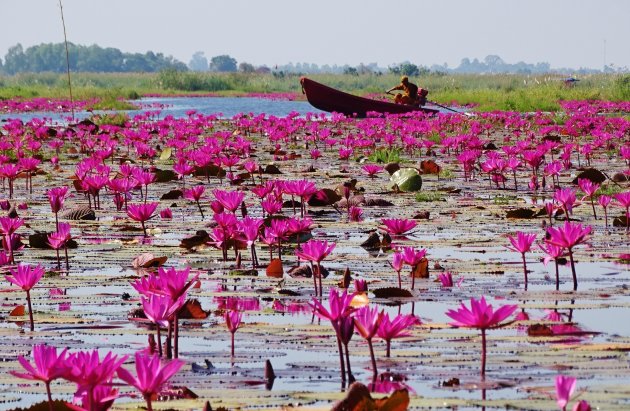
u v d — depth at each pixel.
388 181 24.64
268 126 47.81
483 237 15.19
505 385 7.02
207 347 8.48
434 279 11.80
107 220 17.77
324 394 6.79
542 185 22.83
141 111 84.25
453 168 29.22
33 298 10.92
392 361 7.75
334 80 151.25
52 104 89.75
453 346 8.27
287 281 11.68
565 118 56.56
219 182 25.03
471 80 121.31
